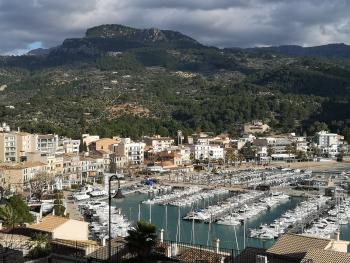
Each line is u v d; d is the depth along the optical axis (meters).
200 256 71.56
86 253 71.81
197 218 186.25
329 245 65.50
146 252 60.69
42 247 74.31
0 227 96.81
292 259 62.72
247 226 179.25
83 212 192.62
